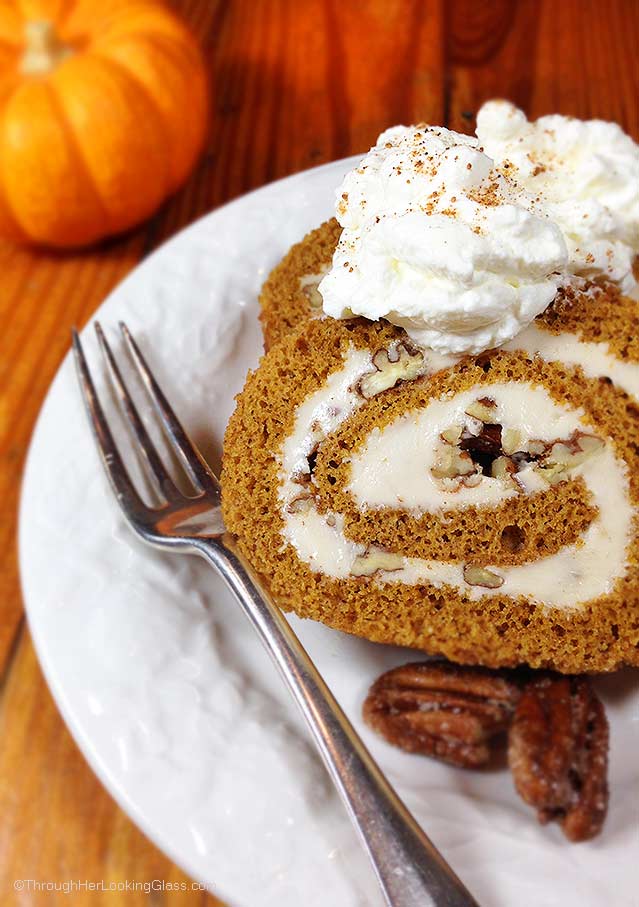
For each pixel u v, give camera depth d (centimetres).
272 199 43
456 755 35
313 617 37
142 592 37
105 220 49
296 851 34
